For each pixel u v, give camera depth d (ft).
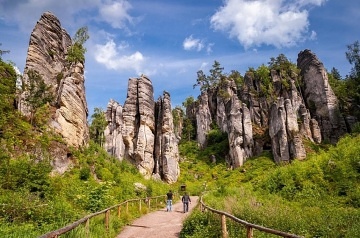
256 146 245.45
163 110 223.30
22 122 99.96
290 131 214.69
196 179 223.92
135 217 67.56
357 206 69.67
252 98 283.79
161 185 165.58
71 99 124.98
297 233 38.27
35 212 41.39
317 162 103.50
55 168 92.48
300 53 286.87
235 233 34.63
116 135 208.74
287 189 93.56
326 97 241.96
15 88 114.62
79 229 33.14
